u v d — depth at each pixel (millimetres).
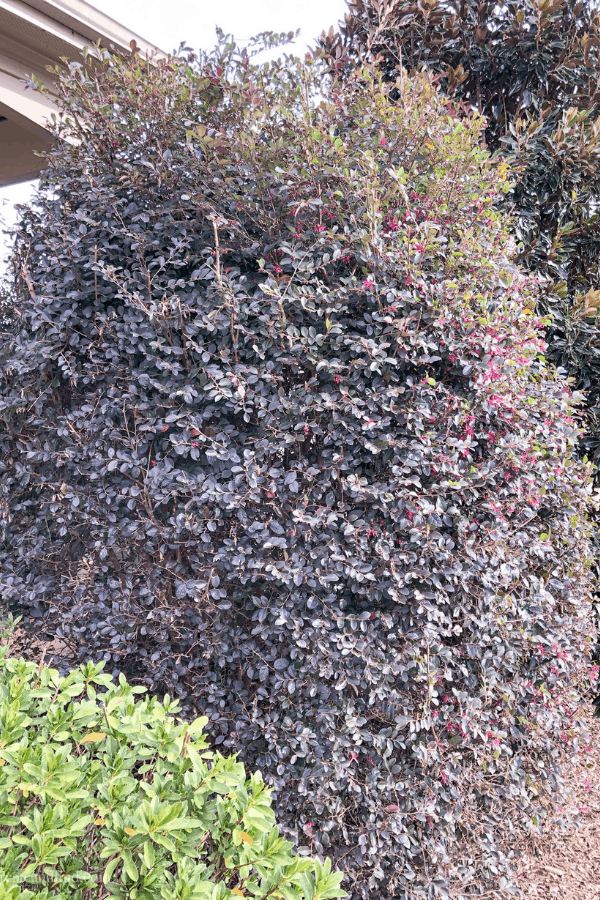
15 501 3844
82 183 3586
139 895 1583
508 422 3385
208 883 1560
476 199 3666
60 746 1856
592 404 5762
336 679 2875
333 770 2785
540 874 3691
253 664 3004
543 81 6199
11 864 1547
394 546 3025
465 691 3082
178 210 3342
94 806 1753
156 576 3129
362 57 4926
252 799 1771
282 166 3307
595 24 6113
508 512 3355
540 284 5461
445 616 2959
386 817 2836
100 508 3275
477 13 6375
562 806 3789
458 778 2979
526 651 3502
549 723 3449
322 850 2785
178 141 3479
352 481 2920
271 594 3035
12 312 4184
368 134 3553
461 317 3193
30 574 3521
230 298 3051
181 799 1773
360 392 3055
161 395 3229
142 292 3312
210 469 3137
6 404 3578
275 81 3525
